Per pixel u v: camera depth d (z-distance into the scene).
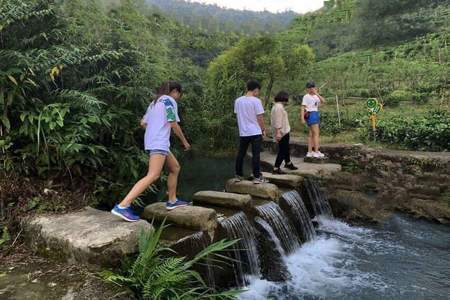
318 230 6.43
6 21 4.10
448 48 17.56
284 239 5.29
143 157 4.96
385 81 15.94
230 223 4.51
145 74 5.25
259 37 11.80
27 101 4.27
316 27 32.31
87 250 3.15
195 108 10.73
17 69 3.96
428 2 26.72
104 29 5.48
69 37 4.90
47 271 3.14
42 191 4.11
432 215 6.71
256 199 5.58
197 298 3.00
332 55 27.02
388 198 7.30
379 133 9.53
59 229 3.47
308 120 8.05
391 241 6.00
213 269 4.07
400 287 4.59
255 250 4.72
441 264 5.22
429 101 13.54
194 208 4.35
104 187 4.76
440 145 8.31
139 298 2.89
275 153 9.73
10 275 3.09
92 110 4.29
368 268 5.08
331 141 9.98
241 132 5.66
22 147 4.34
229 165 9.34
